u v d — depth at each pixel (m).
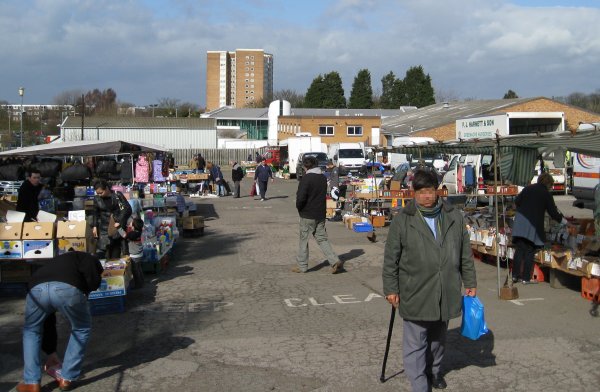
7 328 7.44
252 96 159.88
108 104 110.88
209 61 158.25
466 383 5.48
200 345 6.71
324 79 107.75
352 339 6.82
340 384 5.52
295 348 6.55
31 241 8.41
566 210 20.94
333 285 9.64
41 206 14.08
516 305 8.11
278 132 74.62
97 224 9.78
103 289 8.01
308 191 10.39
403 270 4.93
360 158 40.78
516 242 9.28
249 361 6.18
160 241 11.06
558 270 8.92
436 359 5.24
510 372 5.73
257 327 7.37
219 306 8.43
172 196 17.62
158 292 9.31
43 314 5.37
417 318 4.82
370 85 106.25
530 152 10.61
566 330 6.98
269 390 5.43
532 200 9.09
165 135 62.22
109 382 5.68
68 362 5.48
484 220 11.41
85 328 5.57
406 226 4.90
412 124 53.50
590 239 8.61
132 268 9.41
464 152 12.77
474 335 5.16
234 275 10.56
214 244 14.20
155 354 6.44
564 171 26.72
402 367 5.92
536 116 23.91
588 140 8.35
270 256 12.47
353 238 14.82
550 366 5.88
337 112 71.56
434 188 4.89
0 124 70.94
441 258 4.81
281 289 9.41
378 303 8.46
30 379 5.38
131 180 20.20
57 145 15.17
